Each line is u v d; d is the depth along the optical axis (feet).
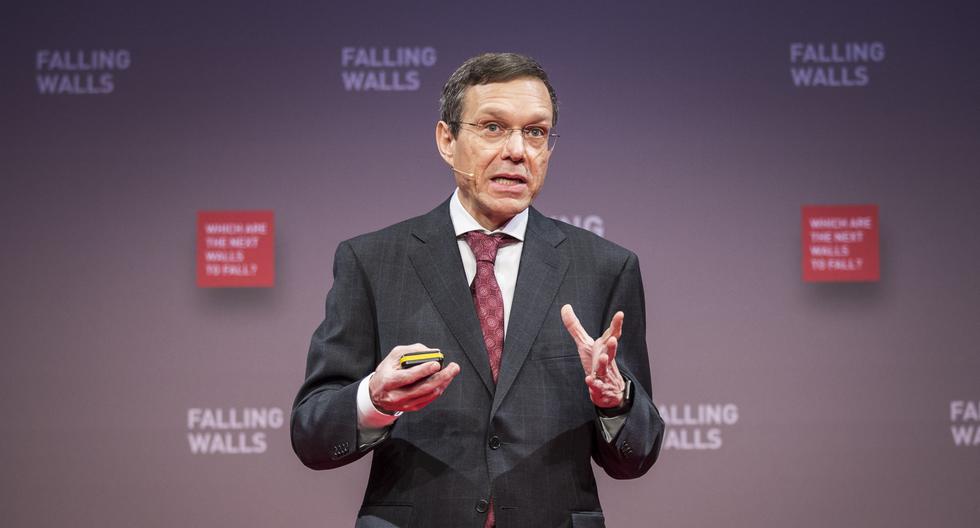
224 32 27.25
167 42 27.27
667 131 27.04
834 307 26.66
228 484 26.48
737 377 26.63
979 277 26.55
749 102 27.07
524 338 12.96
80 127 27.02
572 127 27.04
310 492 26.50
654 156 27.02
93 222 26.86
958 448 26.35
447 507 12.29
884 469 26.40
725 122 27.04
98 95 27.09
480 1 27.25
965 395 26.37
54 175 26.91
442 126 14.05
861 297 26.66
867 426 26.48
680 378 26.63
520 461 12.44
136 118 27.09
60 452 26.48
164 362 26.66
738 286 26.76
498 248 13.75
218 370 26.63
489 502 12.30
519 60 13.25
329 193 26.99
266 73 27.22
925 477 26.32
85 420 26.53
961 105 26.86
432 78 27.17
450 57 27.22
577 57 27.17
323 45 27.25
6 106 26.99
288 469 26.50
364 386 12.17
